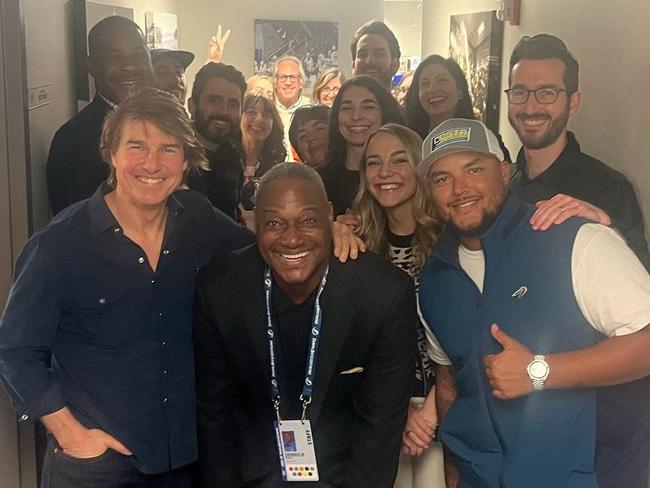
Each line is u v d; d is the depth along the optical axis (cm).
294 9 705
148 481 206
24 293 186
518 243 174
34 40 283
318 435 189
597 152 288
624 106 261
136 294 193
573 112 251
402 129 237
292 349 186
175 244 200
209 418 194
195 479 216
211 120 376
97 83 284
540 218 174
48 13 307
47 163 277
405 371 190
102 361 195
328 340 182
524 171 263
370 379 190
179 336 202
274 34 704
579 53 310
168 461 204
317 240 174
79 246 188
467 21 490
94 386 196
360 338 184
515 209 179
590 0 297
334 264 185
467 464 187
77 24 355
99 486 200
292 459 189
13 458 261
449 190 179
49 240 187
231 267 188
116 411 197
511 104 252
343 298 182
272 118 471
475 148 177
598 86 288
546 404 171
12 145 255
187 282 202
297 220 172
